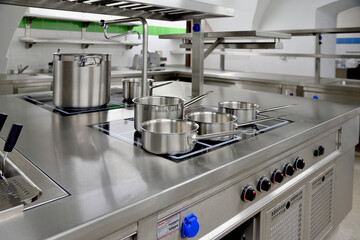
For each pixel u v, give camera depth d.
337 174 2.04
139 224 0.83
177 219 0.94
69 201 0.77
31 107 1.76
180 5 1.71
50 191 0.81
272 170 1.34
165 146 1.07
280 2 6.38
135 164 1.01
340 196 2.15
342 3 5.87
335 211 2.11
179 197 0.89
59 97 1.64
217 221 1.10
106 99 1.76
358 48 7.99
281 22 6.44
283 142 1.29
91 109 1.75
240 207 1.20
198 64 2.40
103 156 1.07
